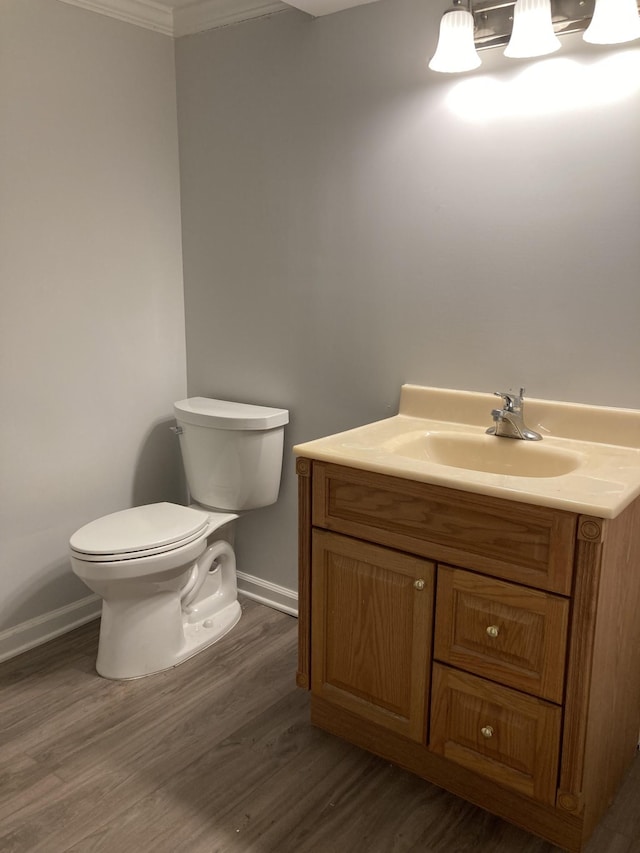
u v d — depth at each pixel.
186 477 2.73
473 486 1.57
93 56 2.40
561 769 1.58
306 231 2.42
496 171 1.98
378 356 2.32
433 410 2.20
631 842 1.67
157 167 2.66
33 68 2.24
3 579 2.40
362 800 1.80
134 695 2.22
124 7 2.44
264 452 2.48
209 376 2.82
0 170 2.20
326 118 2.29
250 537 2.79
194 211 2.72
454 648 1.69
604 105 1.79
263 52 2.40
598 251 1.85
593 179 1.83
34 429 2.42
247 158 2.52
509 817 1.74
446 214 2.09
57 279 2.41
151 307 2.73
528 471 1.93
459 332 2.13
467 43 1.81
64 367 2.47
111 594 2.22
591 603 1.46
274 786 1.85
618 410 1.88
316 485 1.88
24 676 2.32
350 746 2.00
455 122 2.03
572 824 1.64
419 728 1.80
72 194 2.41
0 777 1.86
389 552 1.77
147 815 1.74
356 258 2.31
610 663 1.62
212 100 2.57
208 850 1.64
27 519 2.44
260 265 2.56
